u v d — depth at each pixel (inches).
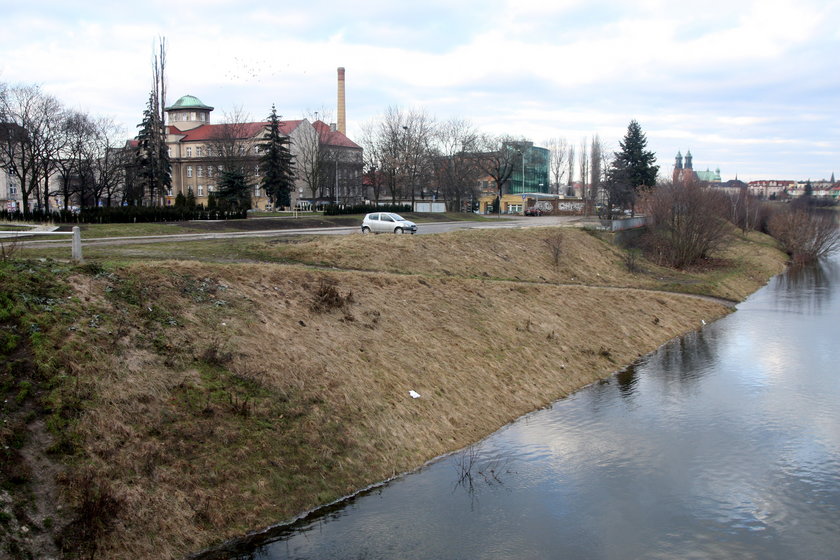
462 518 665.0
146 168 3090.6
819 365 1284.4
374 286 1198.3
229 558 559.8
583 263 2116.1
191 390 709.3
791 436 914.1
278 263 1343.5
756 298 2153.1
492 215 4160.9
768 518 689.0
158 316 808.9
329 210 3105.3
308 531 618.2
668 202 2556.6
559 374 1152.2
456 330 1155.3
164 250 1316.4
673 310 1742.1
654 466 809.5
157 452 613.3
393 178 3956.7
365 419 800.9
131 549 526.9
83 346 685.9
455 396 949.8
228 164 3378.4
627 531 655.1
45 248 1229.7
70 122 2797.7
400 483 734.5
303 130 4195.4
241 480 636.7
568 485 752.3
